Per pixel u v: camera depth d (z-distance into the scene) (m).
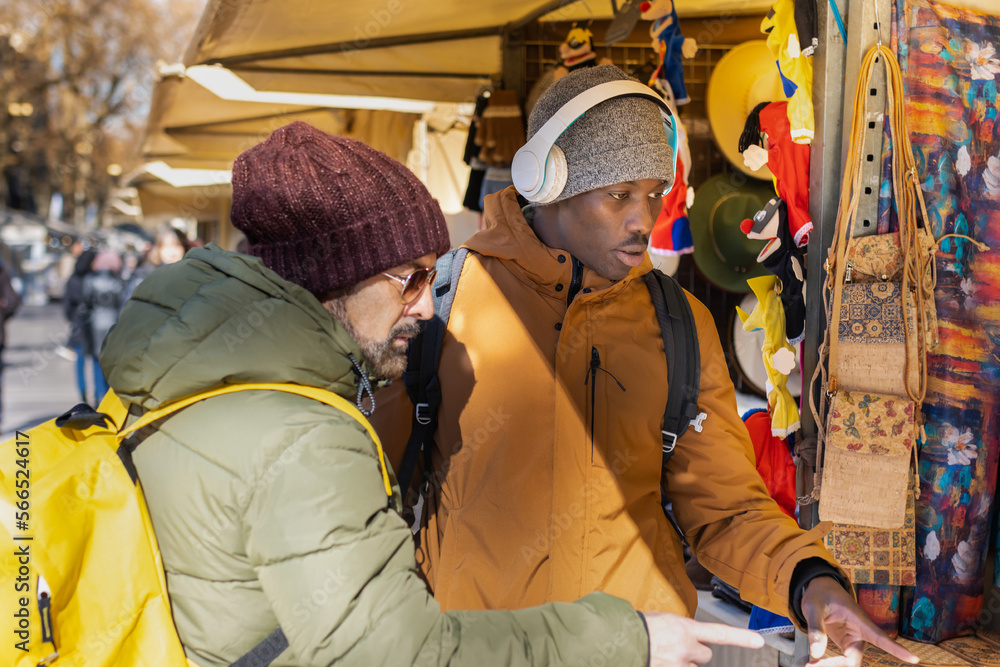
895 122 1.53
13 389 10.31
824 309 1.66
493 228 1.53
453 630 0.89
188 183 7.71
